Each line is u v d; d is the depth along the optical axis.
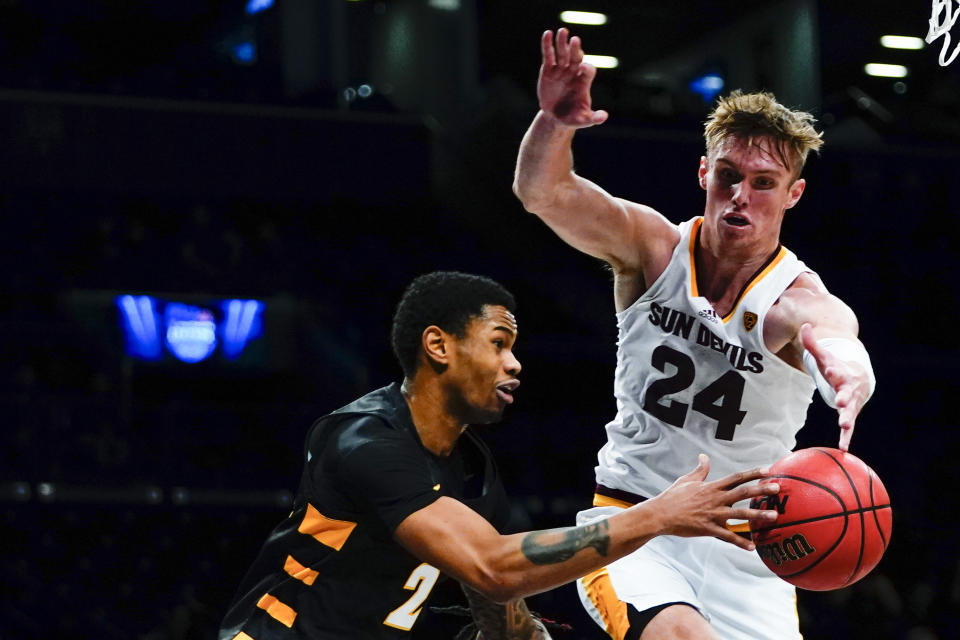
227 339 15.72
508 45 17.86
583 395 16.53
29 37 16.55
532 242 16.81
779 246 4.07
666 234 4.09
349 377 15.95
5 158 13.93
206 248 15.87
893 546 14.45
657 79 18.14
